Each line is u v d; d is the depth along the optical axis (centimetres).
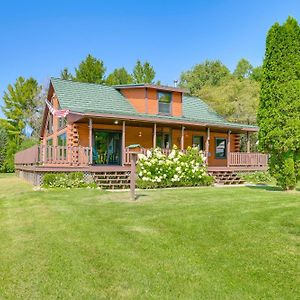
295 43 1191
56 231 655
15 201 1040
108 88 2317
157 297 384
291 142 1169
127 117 1728
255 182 1964
